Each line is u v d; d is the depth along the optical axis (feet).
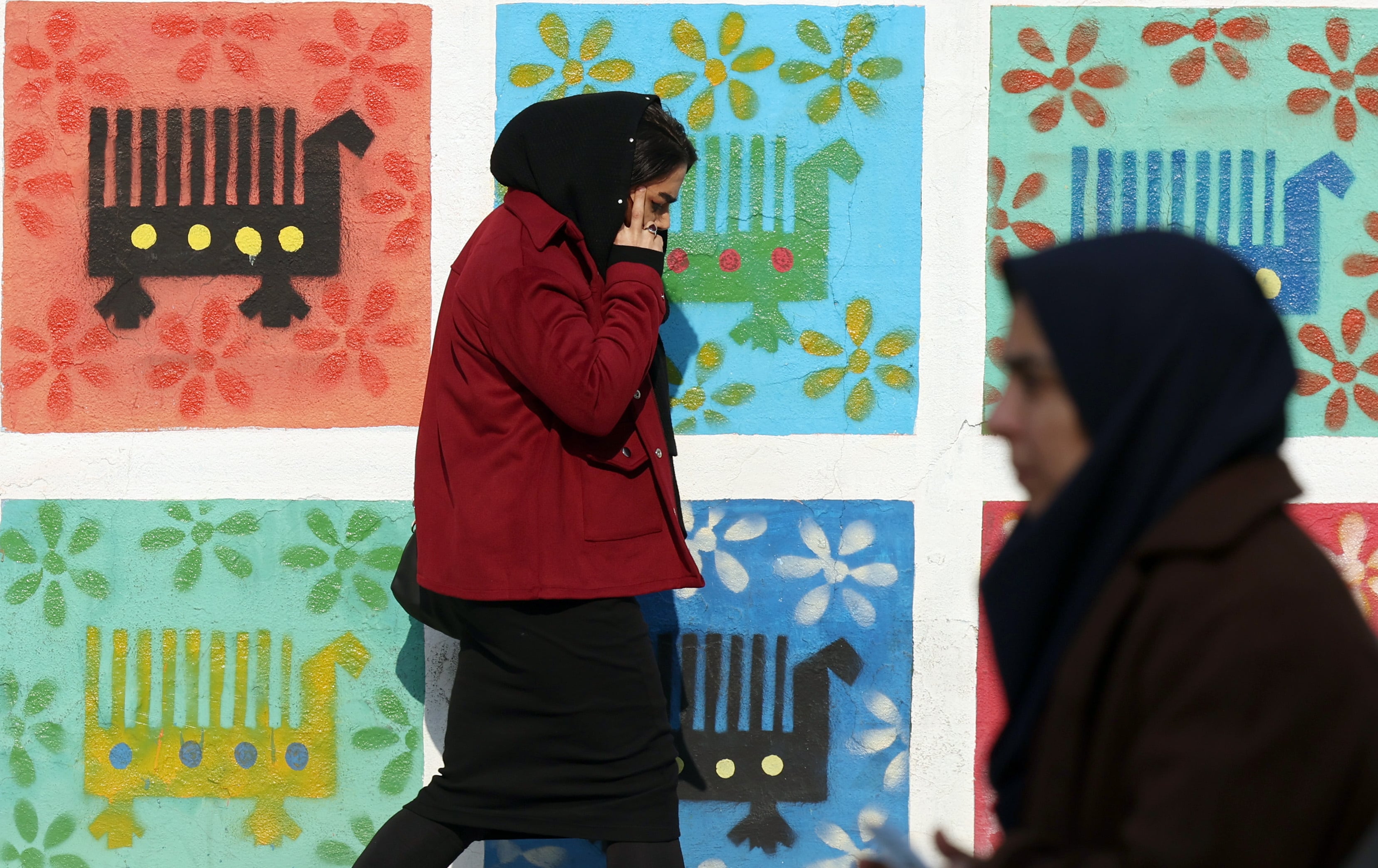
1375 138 15.56
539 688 12.09
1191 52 15.57
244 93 15.57
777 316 15.66
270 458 15.64
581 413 11.38
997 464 15.62
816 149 15.64
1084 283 6.42
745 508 15.66
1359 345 15.60
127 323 15.58
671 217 15.65
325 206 15.57
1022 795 7.04
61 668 15.58
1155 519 6.24
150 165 15.57
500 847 15.60
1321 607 5.74
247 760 15.60
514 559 11.82
